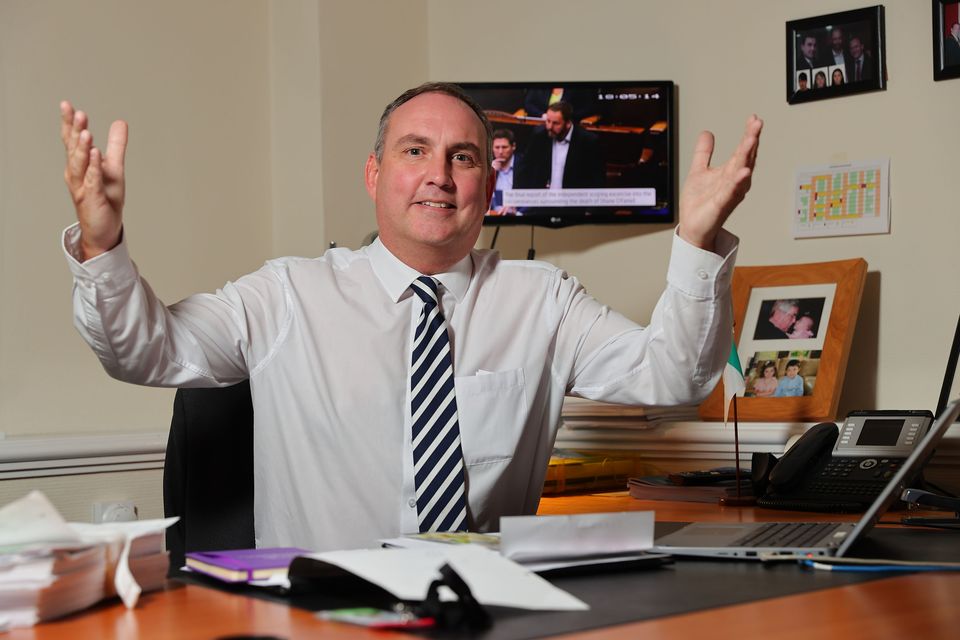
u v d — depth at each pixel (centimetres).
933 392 254
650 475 272
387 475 190
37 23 281
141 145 299
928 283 256
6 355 273
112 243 153
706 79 292
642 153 294
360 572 104
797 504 210
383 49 330
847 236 269
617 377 194
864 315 266
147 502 269
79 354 285
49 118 283
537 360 202
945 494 214
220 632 96
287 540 193
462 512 190
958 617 101
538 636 93
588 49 312
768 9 281
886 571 126
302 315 197
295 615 102
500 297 206
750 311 275
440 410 192
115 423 291
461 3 333
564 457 265
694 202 158
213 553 129
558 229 315
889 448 214
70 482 255
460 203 194
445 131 195
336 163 319
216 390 198
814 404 257
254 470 198
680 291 163
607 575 123
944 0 253
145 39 302
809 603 108
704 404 274
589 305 207
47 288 281
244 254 321
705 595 111
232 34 321
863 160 266
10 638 95
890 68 262
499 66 326
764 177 282
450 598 103
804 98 274
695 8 294
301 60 320
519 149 297
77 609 104
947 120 254
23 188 277
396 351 196
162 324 170
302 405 192
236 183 320
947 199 254
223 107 318
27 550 99
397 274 200
